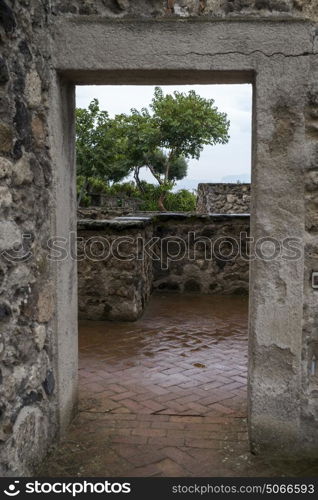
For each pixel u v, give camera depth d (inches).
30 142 88.1
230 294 248.2
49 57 94.2
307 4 91.6
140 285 207.9
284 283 96.9
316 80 92.4
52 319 100.4
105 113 676.7
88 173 684.1
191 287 250.2
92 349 165.5
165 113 735.1
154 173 798.5
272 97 93.0
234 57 92.7
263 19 91.8
